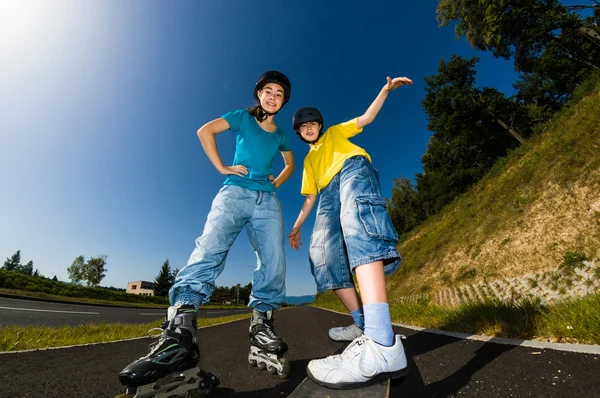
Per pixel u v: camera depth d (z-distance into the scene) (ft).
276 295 5.86
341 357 3.47
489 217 32.73
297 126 7.20
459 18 70.90
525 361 4.70
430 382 4.26
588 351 4.72
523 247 23.82
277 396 4.13
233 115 6.34
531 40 63.46
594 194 20.99
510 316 8.22
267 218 5.93
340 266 6.72
